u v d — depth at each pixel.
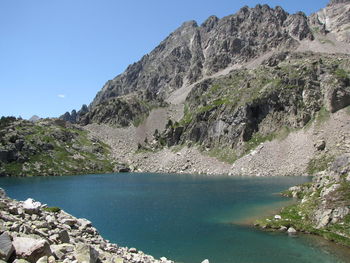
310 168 164.38
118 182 149.25
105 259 22.36
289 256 40.19
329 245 43.97
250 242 47.00
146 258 30.56
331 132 182.00
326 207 52.69
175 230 56.06
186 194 103.75
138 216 68.94
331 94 199.12
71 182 149.75
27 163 197.00
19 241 16.48
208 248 44.97
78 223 31.08
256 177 160.88
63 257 17.88
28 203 27.78
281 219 58.66
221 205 80.56
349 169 57.31
